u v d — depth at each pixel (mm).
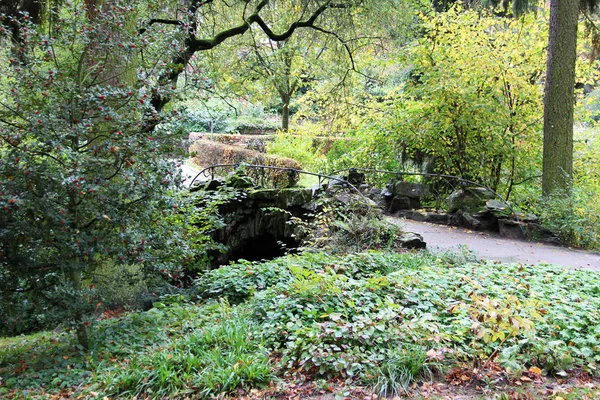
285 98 20578
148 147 5156
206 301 6762
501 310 4141
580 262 8391
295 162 12461
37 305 4961
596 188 13047
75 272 5180
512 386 3857
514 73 12180
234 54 14289
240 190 10234
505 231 10414
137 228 5375
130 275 5750
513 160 12711
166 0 10703
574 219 10008
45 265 5000
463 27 12633
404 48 13281
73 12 5406
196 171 20859
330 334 4457
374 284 5625
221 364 4195
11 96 5004
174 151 5496
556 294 5719
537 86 12719
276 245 10562
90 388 4094
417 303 5320
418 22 14055
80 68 5234
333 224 8758
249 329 4949
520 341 4312
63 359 4859
